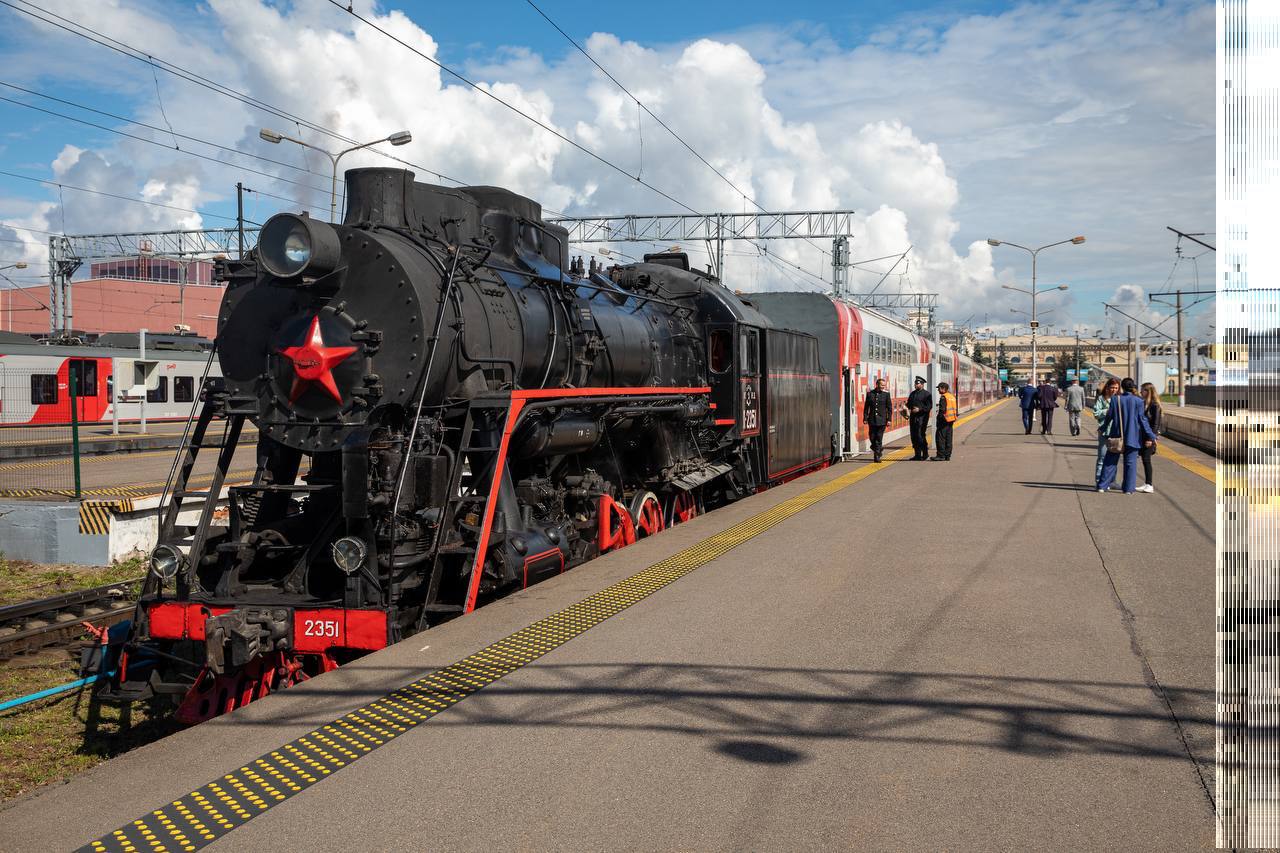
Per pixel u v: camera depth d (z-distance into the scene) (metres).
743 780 4.16
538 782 4.16
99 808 3.94
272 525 7.32
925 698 5.18
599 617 6.91
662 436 11.78
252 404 7.32
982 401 65.94
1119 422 14.24
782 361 16.69
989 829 3.71
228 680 6.25
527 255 9.52
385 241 7.25
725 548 9.73
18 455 22.31
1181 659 5.87
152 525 12.16
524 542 7.83
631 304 11.97
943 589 7.85
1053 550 9.62
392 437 6.90
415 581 6.80
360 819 3.83
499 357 8.12
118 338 37.16
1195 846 3.56
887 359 28.62
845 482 16.53
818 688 5.36
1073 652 6.04
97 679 7.65
